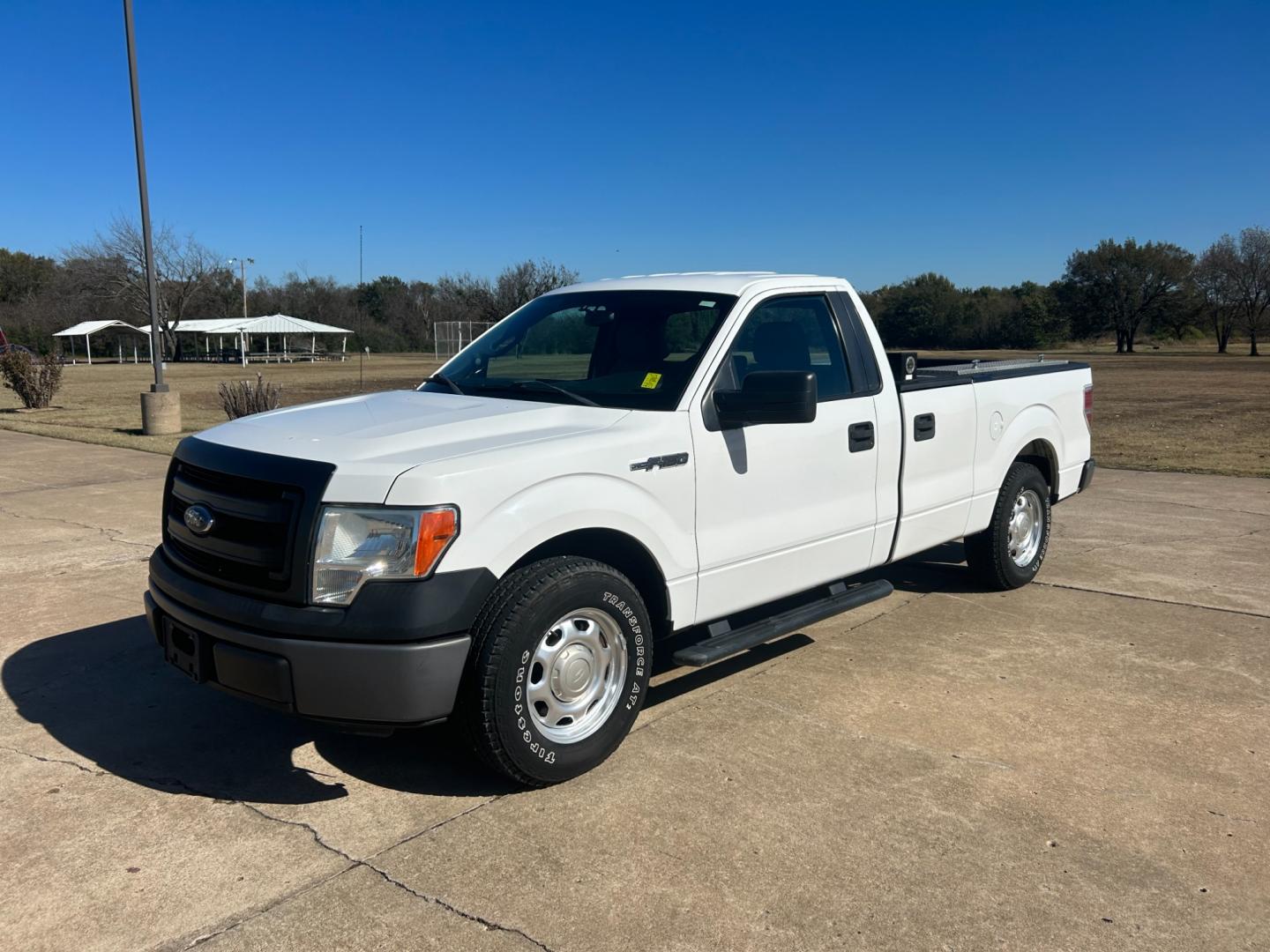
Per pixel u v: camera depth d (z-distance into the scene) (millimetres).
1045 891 3027
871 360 5102
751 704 4520
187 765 3922
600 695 3824
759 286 4668
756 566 4434
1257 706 4504
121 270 71562
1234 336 89875
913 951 2740
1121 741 4121
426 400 4391
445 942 2768
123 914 2902
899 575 6918
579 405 4168
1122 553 7555
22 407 23625
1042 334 84250
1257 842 3322
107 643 5406
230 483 3580
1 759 3971
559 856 3215
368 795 3660
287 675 3270
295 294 84188
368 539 3262
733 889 3025
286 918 2885
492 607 3436
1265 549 7668
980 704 4520
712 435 4172
